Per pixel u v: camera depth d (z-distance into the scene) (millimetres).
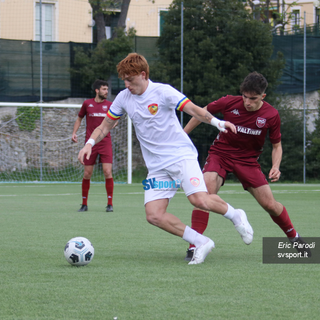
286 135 52188
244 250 12469
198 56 52031
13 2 52906
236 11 53688
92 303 7340
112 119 11109
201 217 11867
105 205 26156
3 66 47594
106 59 50312
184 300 7496
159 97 10445
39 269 9906
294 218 20281
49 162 48875
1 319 6586
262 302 7402
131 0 59062
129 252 12117
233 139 12109
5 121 48094
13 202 27594
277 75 52594
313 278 9117
